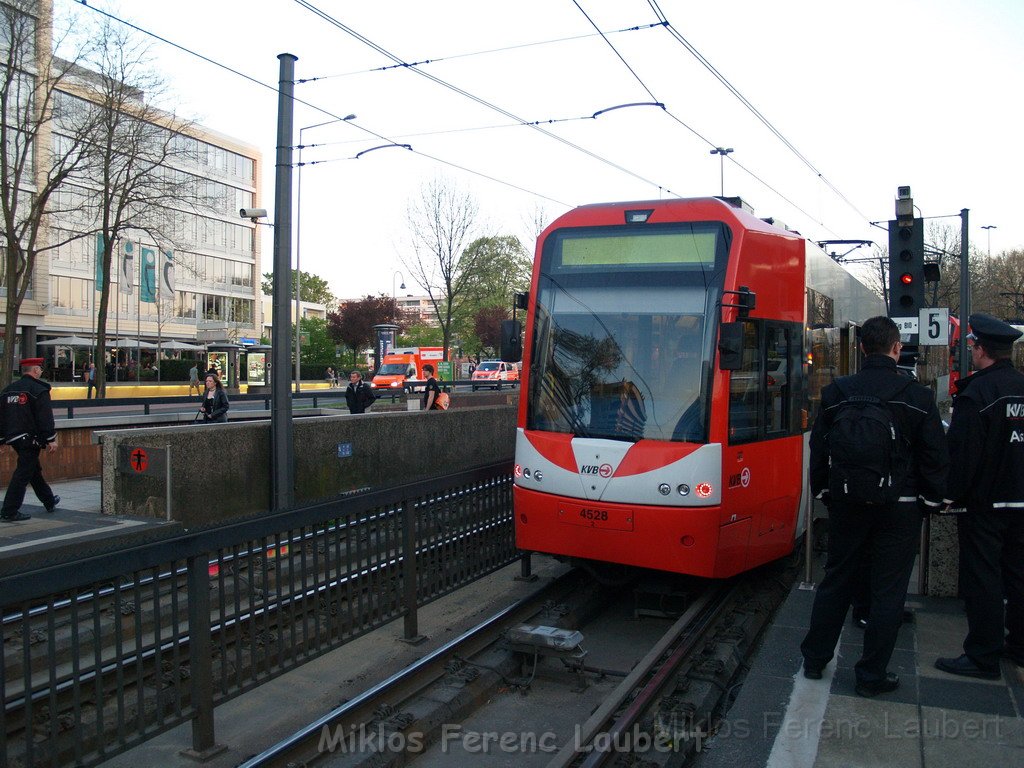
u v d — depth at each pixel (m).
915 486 4.76
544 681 6.54
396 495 6.88
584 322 7.85
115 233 32.31
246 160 71.56
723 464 7.13
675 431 7.23
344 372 67.94
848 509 4.89
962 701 4.92
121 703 4.43
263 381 45.66
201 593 4.89
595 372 7.68
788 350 8.39
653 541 7.17
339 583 6.12
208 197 35.00
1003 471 5.04
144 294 52.03
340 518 6.18
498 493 8.97
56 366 50.62
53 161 33.38
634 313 7.65
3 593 3.73
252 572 5.32
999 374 5.05
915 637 5.96
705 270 7.48
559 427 7.75
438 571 7.74
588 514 7.39
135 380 50.72
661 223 7.80
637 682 5.78
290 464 10.41
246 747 5.28
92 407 25.98
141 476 9.41
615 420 7.49
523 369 8.11
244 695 6.21
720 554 7.18
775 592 8.47
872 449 4.52
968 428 4.99
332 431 11.94
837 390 4.84
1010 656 5.50
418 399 24.89
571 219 8.28
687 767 4.89
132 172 34.00
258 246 73.56
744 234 7.61
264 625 5.45
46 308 50.88
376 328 48.50
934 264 13.59
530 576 9.16
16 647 5.78
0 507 9.74
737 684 6.02
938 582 6.92
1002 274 59.22
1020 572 5.34
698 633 6.90
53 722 4.09
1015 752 4.36
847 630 6.18
